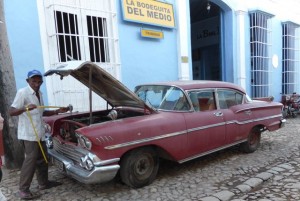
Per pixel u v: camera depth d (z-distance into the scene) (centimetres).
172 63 859
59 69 376
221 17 1073
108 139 370
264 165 514
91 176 359
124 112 479
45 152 417
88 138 358
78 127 409
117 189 417
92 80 427
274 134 770
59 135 439
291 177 448
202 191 408
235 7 1052
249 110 564
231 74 1073
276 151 601
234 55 1066
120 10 733
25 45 588
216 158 556
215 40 1221
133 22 756
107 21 716
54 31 623
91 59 692
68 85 645
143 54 787
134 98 432
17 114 372
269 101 643
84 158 367
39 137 398
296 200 368
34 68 601
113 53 727
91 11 685
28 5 589
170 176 465
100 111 502
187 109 468
